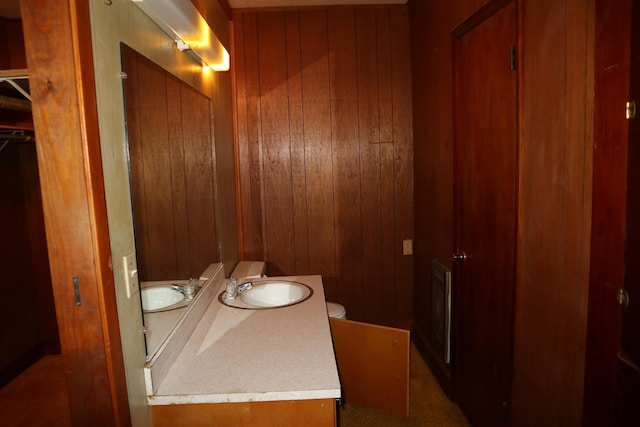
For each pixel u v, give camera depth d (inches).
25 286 114.0
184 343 57.6
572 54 49.4
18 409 93.7
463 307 89.0
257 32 118.1
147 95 48.4
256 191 122.1
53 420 89.4
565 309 52.4
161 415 46.7
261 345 57.2
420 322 120.8
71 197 35.4
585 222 48.0
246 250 123.7
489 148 73.5
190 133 66.4
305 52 119.3
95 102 36.1
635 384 38.8
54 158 34.9
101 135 37.2
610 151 42.2
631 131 39.4
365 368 86.3
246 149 121.0
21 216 113.3
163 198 53.1
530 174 60.3
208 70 79.3
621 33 40.2
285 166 121.9
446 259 97.7
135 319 43.1
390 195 124.5
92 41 36.0
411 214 125.5
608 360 43.1
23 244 113.7
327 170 122.6
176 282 57.4
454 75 87.6
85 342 36.9
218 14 96.3
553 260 54.9
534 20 58.0
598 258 44.3
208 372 50.2
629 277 40.2
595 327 45.0
